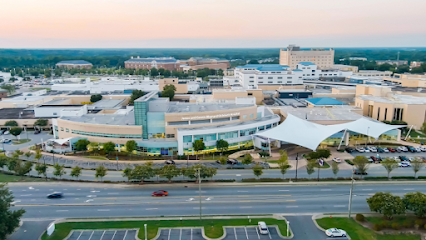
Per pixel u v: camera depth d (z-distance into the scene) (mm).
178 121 115938
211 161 105250
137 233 62156
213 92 178375
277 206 73312
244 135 121688
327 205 73812
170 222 66188
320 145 123312
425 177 88625
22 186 85312
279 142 120188
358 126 119125
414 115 143500
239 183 86250
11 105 181375
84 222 66250
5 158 96875
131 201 75938
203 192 80750
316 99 174250
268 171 95812
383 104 147750
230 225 65000
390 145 122500
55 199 77250
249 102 140875
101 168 85688
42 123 147000
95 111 154750
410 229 62781
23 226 64875
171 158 107875
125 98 194500
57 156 111125
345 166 100000
